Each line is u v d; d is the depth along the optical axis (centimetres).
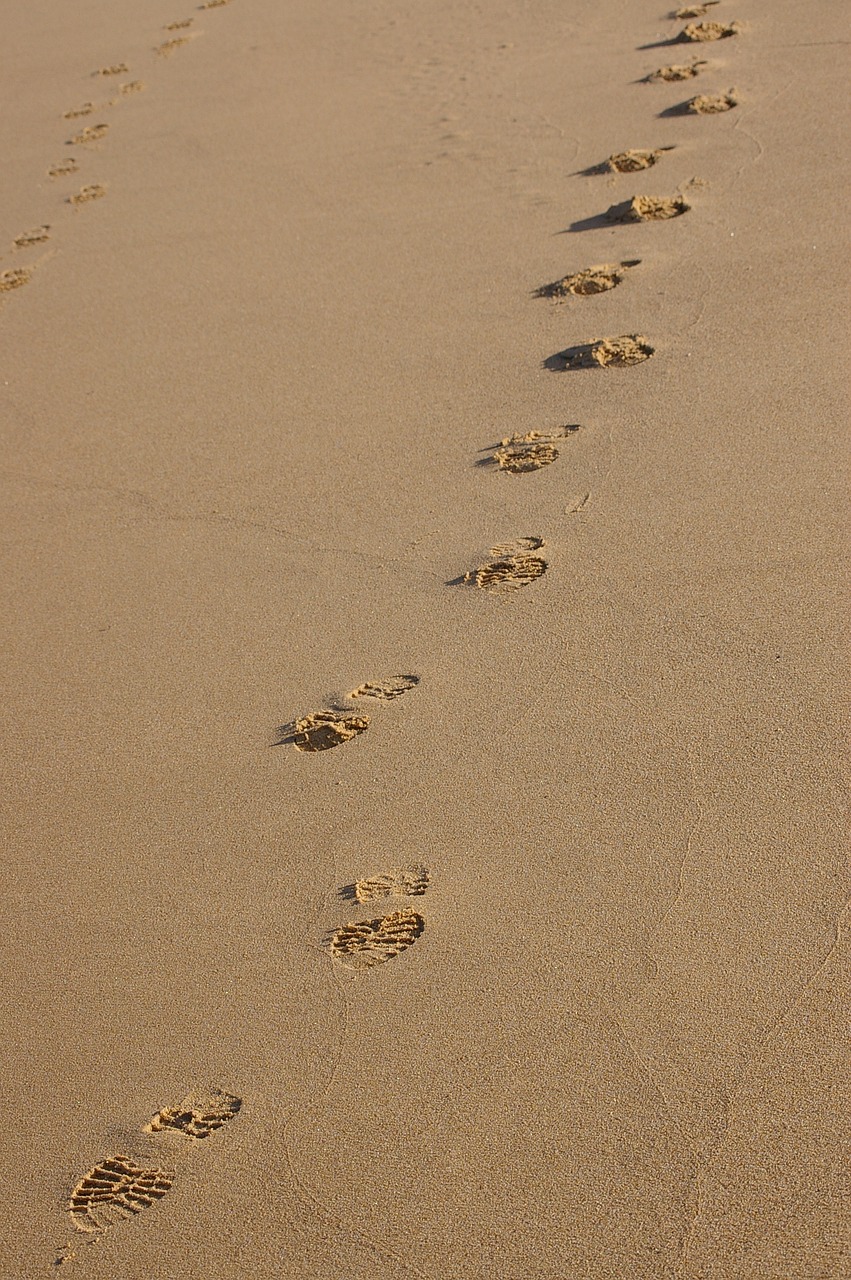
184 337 640
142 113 1020
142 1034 286
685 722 327
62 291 733
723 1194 222
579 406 489
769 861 281
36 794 368
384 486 473
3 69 1227
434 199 730
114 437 561
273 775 351
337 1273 228
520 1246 224
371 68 1005
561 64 909
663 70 834
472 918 290
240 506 486
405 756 344
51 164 952
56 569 476
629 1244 219
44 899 330
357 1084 260
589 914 282
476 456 476
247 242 736
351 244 698
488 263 634
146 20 1318
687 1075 243
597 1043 254
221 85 1047
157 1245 242
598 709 339
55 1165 263
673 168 687
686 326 526
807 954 259
